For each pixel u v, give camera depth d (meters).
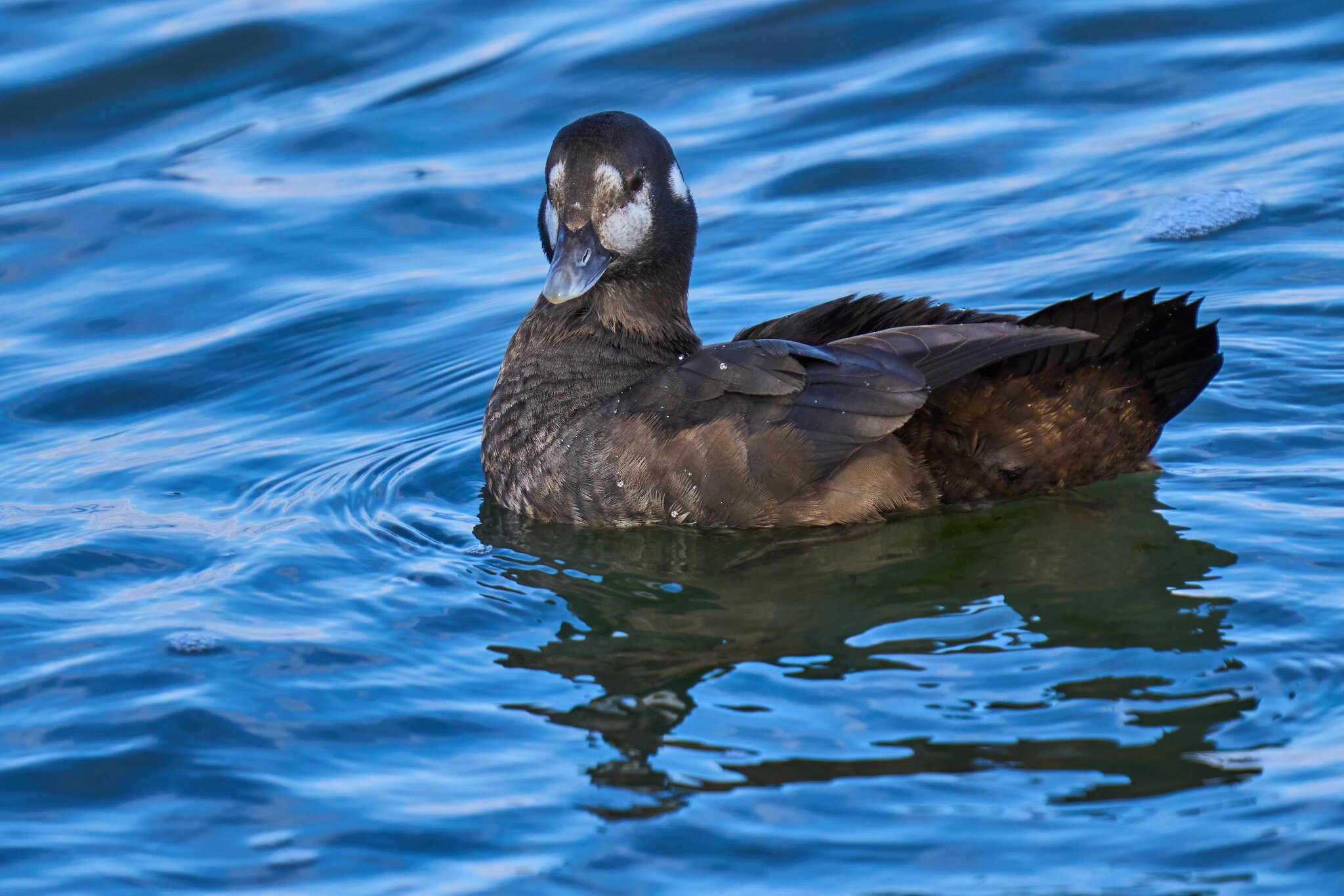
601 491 9.38
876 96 16.14
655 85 16.69
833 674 7.41
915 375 8.62
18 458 11.07
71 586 8.78
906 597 8.32
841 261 13.34
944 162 14.85
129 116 16.84
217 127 16.53
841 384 8.90
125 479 10.57
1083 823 6.05
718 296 12.91
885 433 8.70
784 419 8.99
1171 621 7.70
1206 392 10.62
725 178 14.91
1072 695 7.02
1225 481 9.41
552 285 9.74
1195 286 12.27
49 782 6.66
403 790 6.56
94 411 11.87
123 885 5.97
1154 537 8.73
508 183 15.23
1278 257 12.52
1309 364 10.88
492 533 9.54
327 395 12.02
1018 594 8.23
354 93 17.08
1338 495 9.12
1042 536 8.89
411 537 9.48
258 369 12.43
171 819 6.40
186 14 18.67
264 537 9.41
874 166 14.91
